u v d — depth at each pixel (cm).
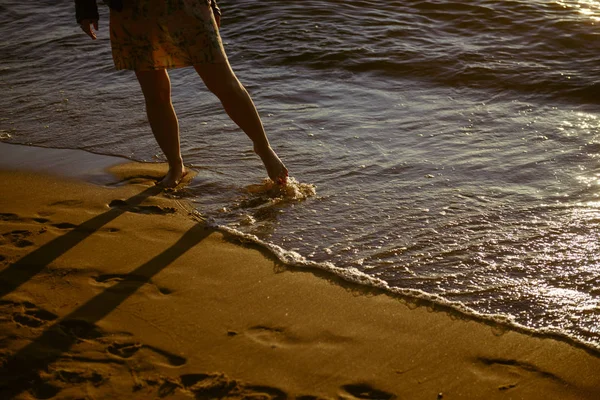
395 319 238
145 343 228
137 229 308
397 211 317
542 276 261
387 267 272
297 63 573
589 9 651
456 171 359
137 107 494
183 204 333
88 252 287
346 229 303
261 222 312
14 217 321
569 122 427
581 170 353
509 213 310
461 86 508
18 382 210
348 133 423
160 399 202
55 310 246
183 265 276
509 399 198
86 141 429
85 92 540
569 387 203
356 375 210
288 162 381
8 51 673
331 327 234
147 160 393
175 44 309
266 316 241
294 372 212
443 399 199
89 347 226
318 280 263
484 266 269
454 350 220
